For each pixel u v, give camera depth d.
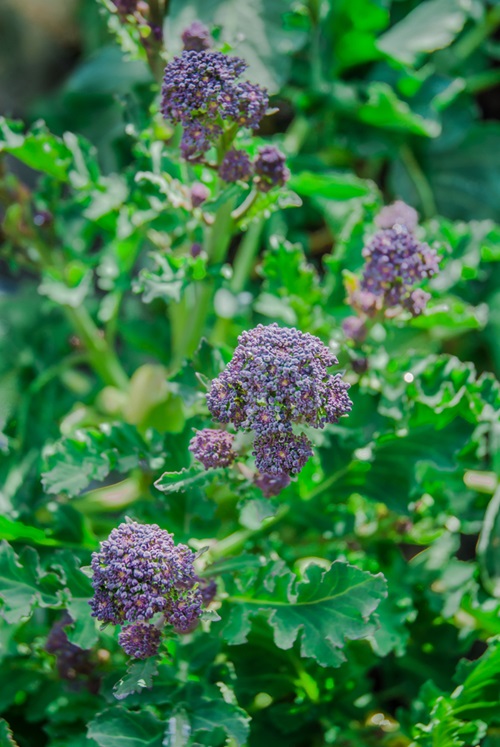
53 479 0.86
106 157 1.26
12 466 0.99
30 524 0.91
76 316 1.05
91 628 0.83
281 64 0.96
